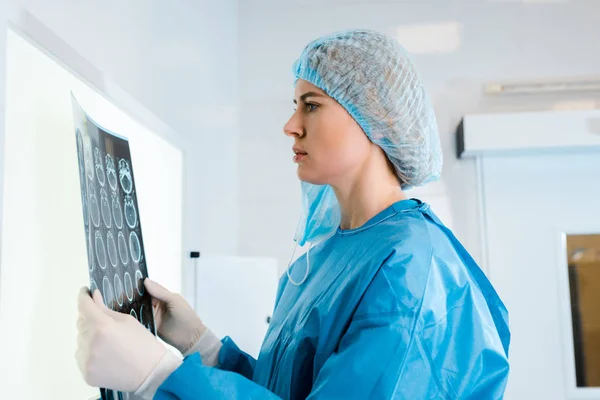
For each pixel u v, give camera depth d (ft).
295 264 4.47
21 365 3.17
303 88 3.73
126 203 3.73
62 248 3.64
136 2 4.92
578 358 8.27
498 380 3.13
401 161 3.80
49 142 3.50
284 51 9.07
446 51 8.86
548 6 8.82
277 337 3.81
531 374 8.29
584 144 8.01
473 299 3.26
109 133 3.60
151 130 5.18
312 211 4.43
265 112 8.99
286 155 8.90
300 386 3.41
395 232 3.34
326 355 3.22
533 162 8.58
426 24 8.93
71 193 3.76
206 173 7.07
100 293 2.99
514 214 8.54
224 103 8.17
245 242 8.77
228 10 8.52
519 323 8.39
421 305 2.99
